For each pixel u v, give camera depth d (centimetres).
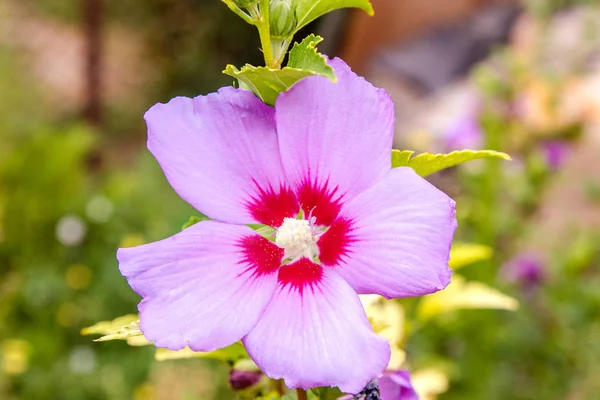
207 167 35
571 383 99
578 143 96
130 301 133
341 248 35
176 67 246
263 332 34
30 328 131
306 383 33
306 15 36
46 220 143
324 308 34
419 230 34
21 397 123
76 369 126
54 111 221
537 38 107
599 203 113
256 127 36
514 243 94
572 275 96
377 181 35
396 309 46
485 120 89
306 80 35
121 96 235
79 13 266
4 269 142
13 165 144
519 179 91
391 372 40
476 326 91
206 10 240
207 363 132
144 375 128
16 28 259
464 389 94
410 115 125
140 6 249
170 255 34
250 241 36
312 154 35
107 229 143
